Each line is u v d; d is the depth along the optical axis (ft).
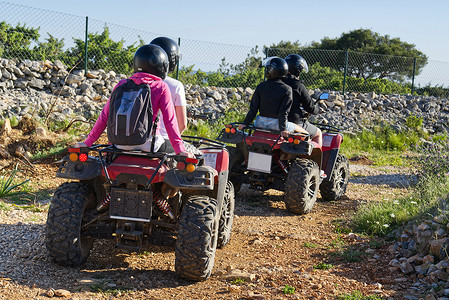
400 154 50.42
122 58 56.75
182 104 14.16
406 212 20.51
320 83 85.35
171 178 12.43
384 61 111.75
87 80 46.93
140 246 13.30
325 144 26.03
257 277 13.82
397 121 62.59
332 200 27.30
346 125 57.93
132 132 12.06
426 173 27.30
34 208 19.86
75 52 54.19
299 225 21.12
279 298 12.26
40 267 13.51
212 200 13.57
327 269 15.07
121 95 12.30
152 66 12.84
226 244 17.60
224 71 64.54
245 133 23.44
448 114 67.97
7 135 30.68
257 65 65.36
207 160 15.33
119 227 13.24
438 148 29.50
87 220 13.70
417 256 15.61
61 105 42.04
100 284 12.78
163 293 12.47
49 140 31.48
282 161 24.32
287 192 22.44
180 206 14.79
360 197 28.71
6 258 13.99
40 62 45.24
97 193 14.40
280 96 22.22
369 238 18.92
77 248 13.33
